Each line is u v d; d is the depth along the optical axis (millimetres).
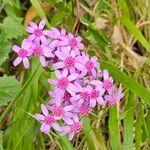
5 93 163
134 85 180
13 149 169
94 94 160
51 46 166
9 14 190
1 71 191
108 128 189
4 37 167
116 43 207
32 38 169
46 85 181
